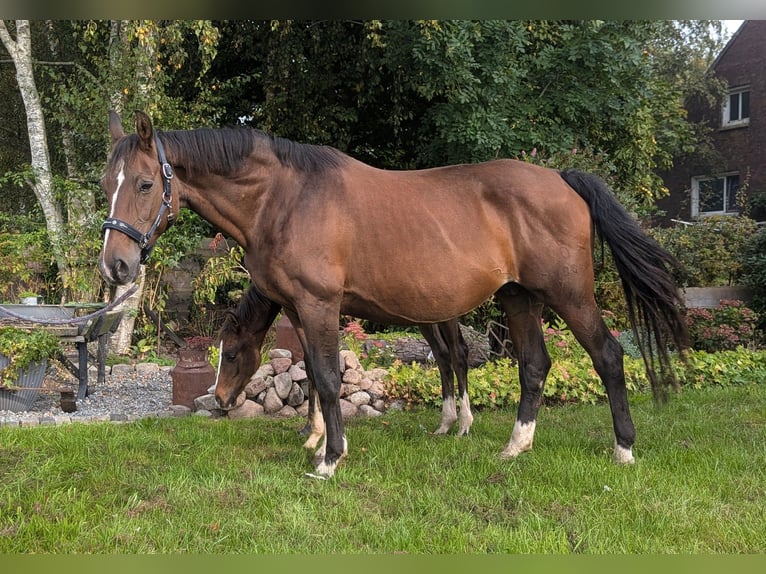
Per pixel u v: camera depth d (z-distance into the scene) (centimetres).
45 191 830
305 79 1002
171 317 950
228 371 432
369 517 290
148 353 780
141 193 314
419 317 352
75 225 733
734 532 272
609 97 916
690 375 610
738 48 1596
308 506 299
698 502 304
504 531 274
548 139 888
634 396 559
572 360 600
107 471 342
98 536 266
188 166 332
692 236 945
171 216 330
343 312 363
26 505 296
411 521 285
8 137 1137
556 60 915
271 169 339
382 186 346
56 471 341
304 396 502
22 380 511
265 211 340
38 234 729
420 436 432
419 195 345
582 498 310
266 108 1009
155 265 770
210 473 345
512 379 546
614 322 738
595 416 495
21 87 842
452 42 779
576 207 353
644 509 294
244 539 268
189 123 819
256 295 426
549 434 432
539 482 333
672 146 1209
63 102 827
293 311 376
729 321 800
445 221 340
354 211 337
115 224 308
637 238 353
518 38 841
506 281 355
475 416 501
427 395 520
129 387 621
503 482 333
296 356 534
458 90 831
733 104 1630
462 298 346
